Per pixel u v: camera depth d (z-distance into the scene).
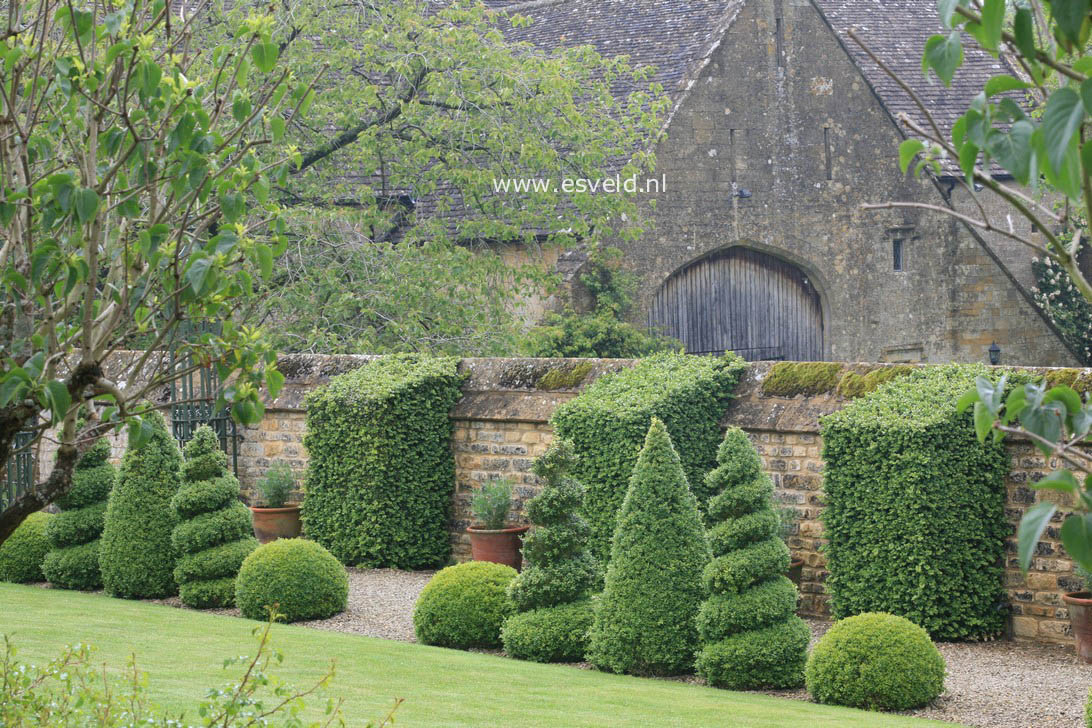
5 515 7.09
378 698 12.06
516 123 33.47
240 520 19.23
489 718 11.24
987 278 46.94
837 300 45.31
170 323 7.36
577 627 15.34
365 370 22.91
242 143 8.96
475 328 31.70
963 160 4.31
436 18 33.00
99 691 9.09
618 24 47.56
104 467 20.92
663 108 37.12
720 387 19.50
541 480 21.17
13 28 7.75
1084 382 15.89
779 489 18.61
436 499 22.16
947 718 12.55
